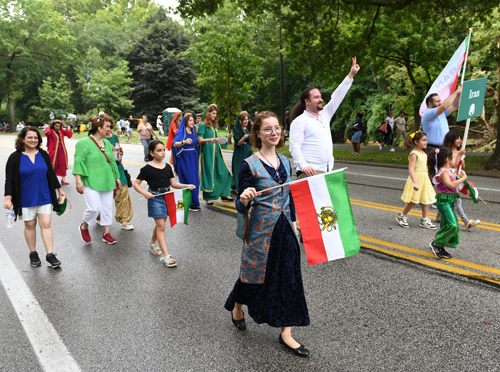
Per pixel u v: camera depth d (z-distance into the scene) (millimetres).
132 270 4355
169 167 4609
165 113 34062
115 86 39750
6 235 5812
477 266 4090
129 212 6074
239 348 2820
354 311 3264
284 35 15117
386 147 19922
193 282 3984
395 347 2752
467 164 11977
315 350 2764
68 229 6098
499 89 11711
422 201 5473
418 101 18281
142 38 43062
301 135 4379
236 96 20062
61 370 2621
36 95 54344
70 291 3852
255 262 2682
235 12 18781
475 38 16297
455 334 2885
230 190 7855
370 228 5574
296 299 2686
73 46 50219
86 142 5023
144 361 2693
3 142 28359
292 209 2812
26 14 46625
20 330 3148
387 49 16641
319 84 36781
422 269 4062
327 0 13078
